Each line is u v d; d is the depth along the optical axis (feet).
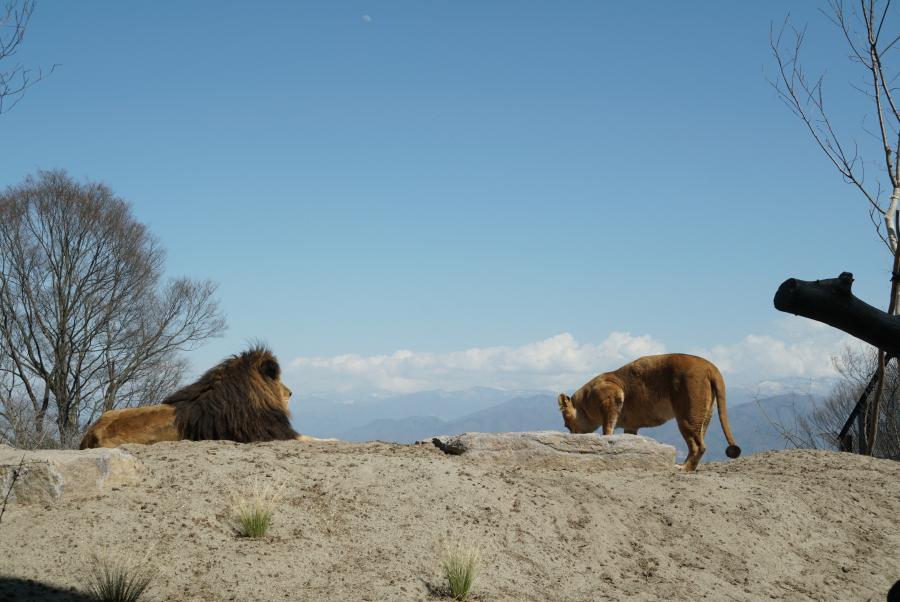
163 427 32.76
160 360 99.04
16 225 89.92
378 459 29.04
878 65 29.43
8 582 17.94
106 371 94.84
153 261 100.01
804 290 10.16
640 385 41.11
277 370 35.40
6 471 21.85
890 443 46.55
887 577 26.40
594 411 42.55
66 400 91.76
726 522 27.99
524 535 24.89
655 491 29.81
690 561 25.29
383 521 24.17
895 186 28.99
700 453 38.40
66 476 22.47
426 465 28.81
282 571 20.26
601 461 33.86
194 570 19.69
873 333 10.27
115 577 18.37
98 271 94.22
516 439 33.60
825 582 25.52
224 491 24.32
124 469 24.12
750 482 32.07
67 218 91.25
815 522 29.37
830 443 48.57
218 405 33.40
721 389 38.81
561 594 21.99
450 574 20.67
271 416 34.53
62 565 19.03
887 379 49.14
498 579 22.04
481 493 27.02
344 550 22.11
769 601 23.53
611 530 26.35
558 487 29.01
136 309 97.66
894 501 31.91
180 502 23.18
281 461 27.61
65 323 90.99
